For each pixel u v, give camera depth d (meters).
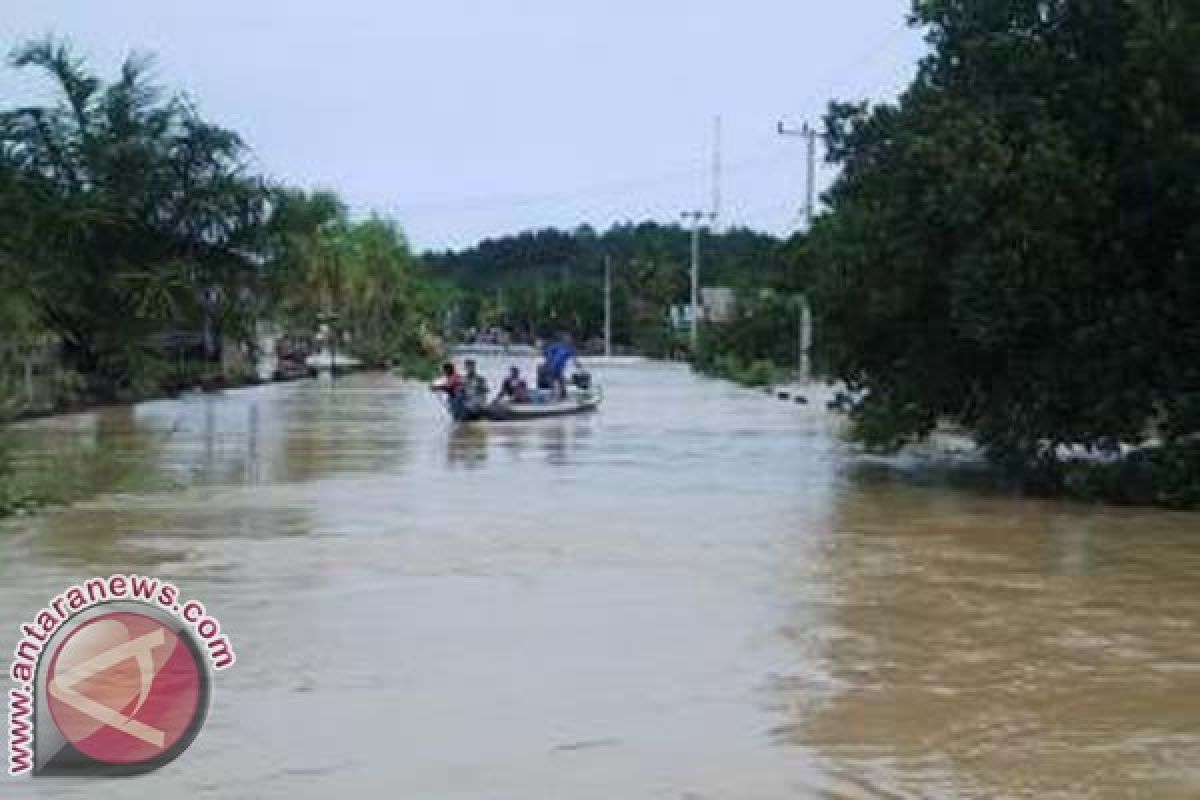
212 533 22.55
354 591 17.80
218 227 67.69
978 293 28.23
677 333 135.50
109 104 64.75
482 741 11.75
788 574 19.50
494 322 188.88
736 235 167.88
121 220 62.69
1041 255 28.02
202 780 10.76
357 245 119.38
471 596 17.58
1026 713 12.76
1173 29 27.58
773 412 56.50
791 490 29.69
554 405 53.16
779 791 10.65
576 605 17.11
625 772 11.03
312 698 12.91
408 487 29.31
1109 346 28.36
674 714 12.59
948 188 28.41
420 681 13.54
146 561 19.83
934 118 30.08
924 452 39.06
